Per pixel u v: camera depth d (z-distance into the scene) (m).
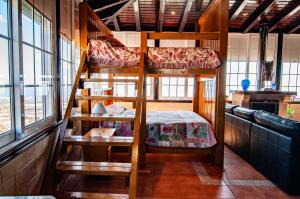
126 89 7.30
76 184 2.94
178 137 3.70
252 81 7.80
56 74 2.78
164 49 3.43
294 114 7.55
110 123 3.92
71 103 2.63
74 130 3.25
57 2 2.81
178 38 3.44
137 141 2.33
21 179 1.88
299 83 7.81
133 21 7.30
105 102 5.46
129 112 4.40
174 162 3.84
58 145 2.30
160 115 4.66
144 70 3.34
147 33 3.40
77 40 3.84
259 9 6.53
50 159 2.21
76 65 3.74
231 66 7.75
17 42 1.82
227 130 4.76
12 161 1.73
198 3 5.34
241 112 4.07
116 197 2.13
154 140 3.68
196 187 2.92
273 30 7.61
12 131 1.82
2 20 1.72
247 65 7.72
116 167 2.24
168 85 7.59
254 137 3.58
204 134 3.70
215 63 3.43
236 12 6.33
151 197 2.66
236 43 7.68
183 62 3.41
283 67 7.77
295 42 7.68
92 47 3.24
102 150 3.14
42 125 2.37
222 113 3.60
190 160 3.95
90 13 3.53
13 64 1.82
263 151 3.30
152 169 3.51
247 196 2.71
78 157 3.48
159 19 6.63
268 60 7.76
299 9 6.38
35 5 2.26
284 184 2.82
